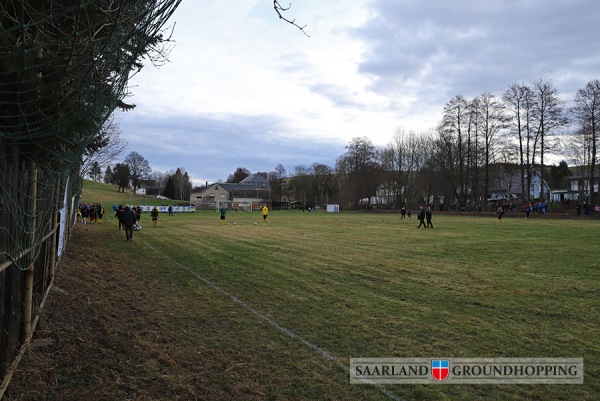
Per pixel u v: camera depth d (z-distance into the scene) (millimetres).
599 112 51812
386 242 20984
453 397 4605
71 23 3676
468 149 64062
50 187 6531
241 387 4695
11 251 4203
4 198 3598
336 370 5273
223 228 32531
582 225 33156
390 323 7203
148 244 20047
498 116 59656
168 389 4547
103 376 4719
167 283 10617
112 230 28844
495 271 12375
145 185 139375
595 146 52656
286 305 8438
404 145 82750
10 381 4258
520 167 62250
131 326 6738
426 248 18266
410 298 9031
